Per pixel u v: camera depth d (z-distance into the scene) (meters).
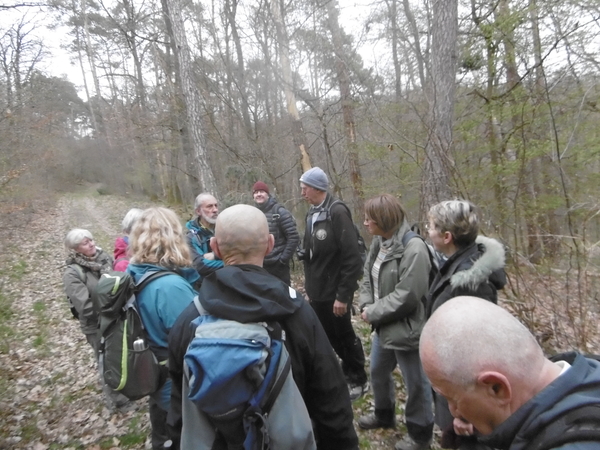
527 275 4.31
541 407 0.81
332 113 7.94
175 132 10.16
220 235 1.48
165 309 2.02
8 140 12.34
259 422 1.26
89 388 3.98
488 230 5.00
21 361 4.69
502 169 5.30
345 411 1.50
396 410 3.16
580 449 0.72
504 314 0.94
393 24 10.30
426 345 0.97
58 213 19.05
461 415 0.95
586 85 5.15
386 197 2.45
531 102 5.04
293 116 7.85
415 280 2.29
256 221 1.49
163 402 2.25
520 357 0.86
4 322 5.96
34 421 3.46
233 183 7.65
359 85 7.36
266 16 8.23
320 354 1.44
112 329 2.08
